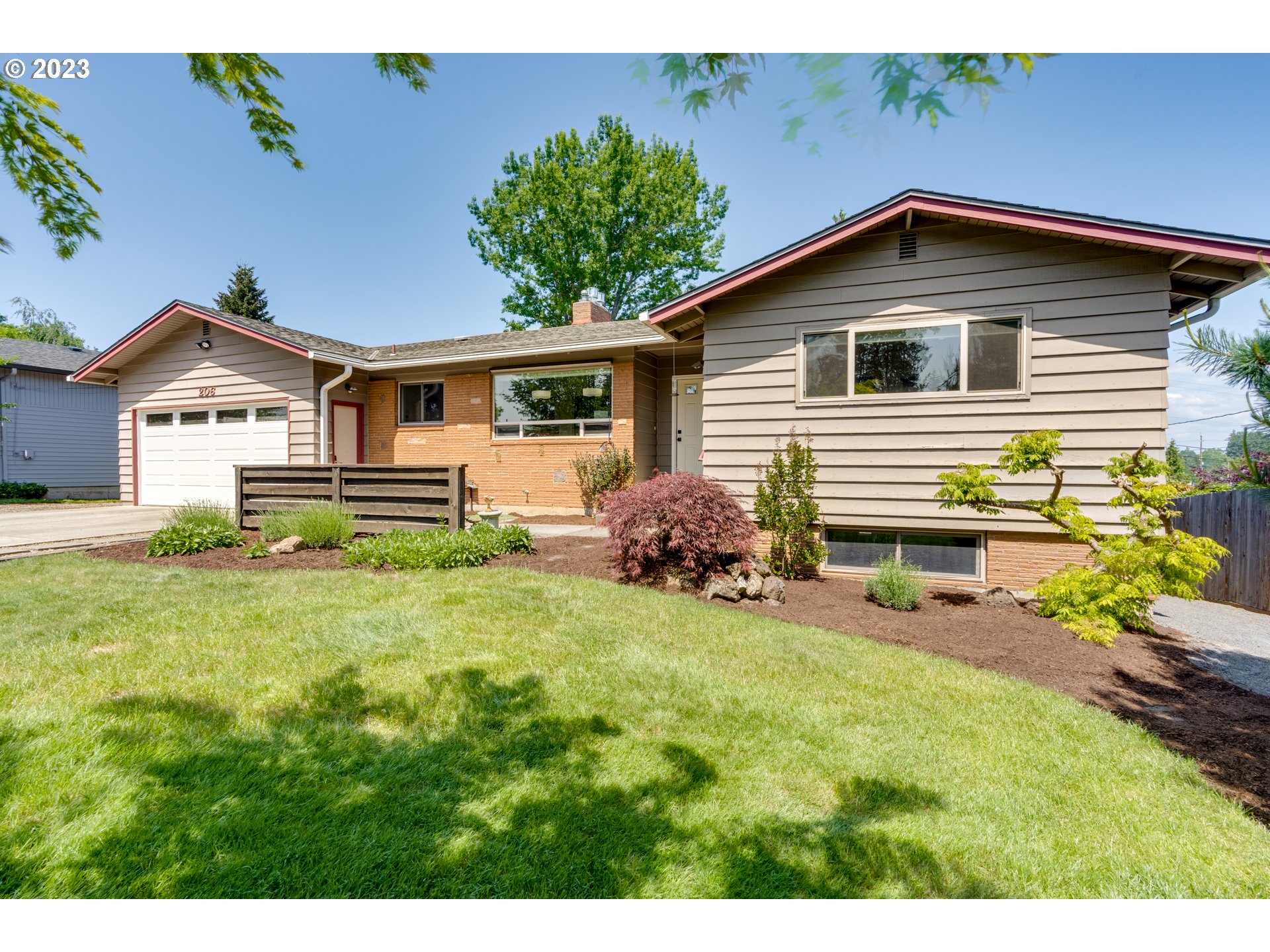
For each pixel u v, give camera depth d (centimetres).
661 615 492
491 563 675
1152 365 614
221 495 1298
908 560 732
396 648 385
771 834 230
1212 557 523
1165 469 541
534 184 2620
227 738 269
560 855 210
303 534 757
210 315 1228
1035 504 592
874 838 231
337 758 260
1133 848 236
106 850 198
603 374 1168
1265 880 221
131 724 274
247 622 432
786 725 318
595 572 651
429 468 782
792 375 757
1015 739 317
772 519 709
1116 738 325
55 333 4891
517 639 411
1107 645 494
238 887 189
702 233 2853
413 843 211
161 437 1373
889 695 366
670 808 241
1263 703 393
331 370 1257
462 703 316
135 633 405
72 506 1345
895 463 715
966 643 488
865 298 724
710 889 202
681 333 899
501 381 1256
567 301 2728
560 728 297
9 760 239
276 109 365
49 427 1922
